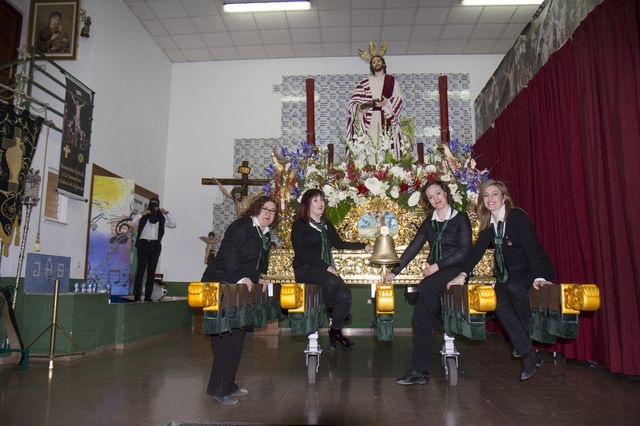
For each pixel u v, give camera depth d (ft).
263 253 10.87
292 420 8.30
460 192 13.46
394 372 13.15
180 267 30.76
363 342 21.18
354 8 27.07
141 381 11.96
